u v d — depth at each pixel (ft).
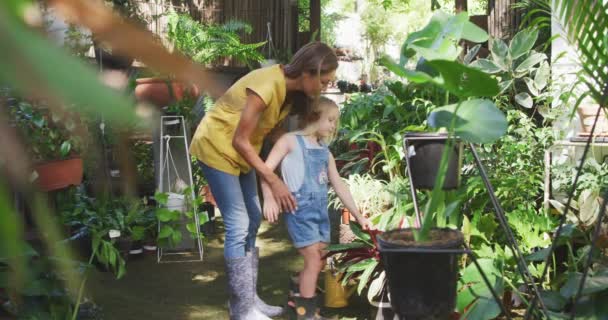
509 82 12.82
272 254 15.90
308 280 10.73
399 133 13.38
